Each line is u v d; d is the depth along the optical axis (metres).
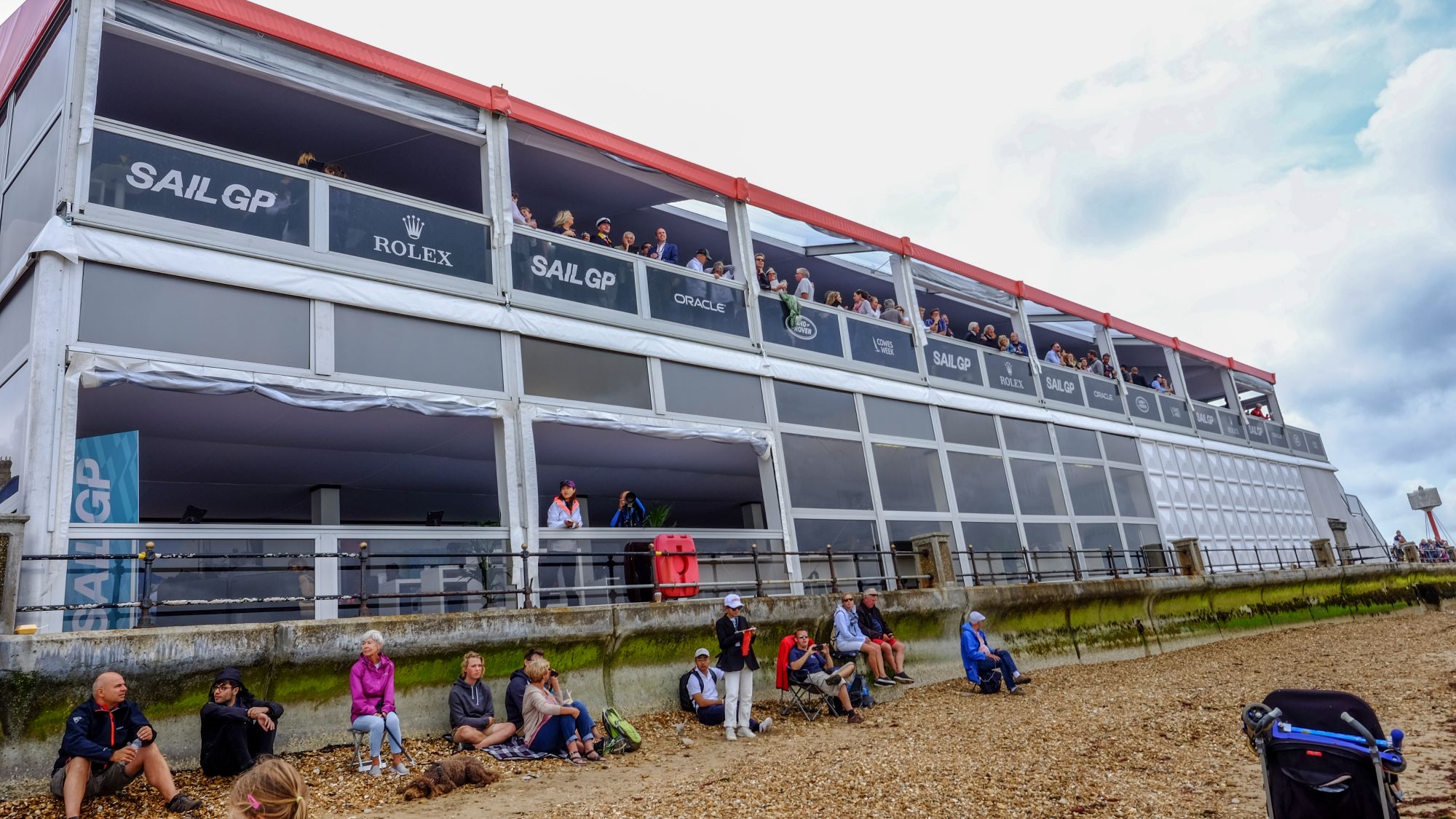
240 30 9.70
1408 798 7.79
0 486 8.14
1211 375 28.23
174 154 8.94
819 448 14.09
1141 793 7.86
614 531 11.20
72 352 7.86
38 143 9.13
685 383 12.70
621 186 15.05
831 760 8.81
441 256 10.72
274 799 3.10
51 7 9.12
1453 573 30.22
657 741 9.59
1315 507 27.98
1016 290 19.88
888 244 17.02
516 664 9.41
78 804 6.27
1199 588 19.83
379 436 11.67
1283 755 5.31
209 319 8.80
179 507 13.86
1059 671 15.26
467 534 9.80
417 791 7.28
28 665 6.59
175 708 7.38
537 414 10.82
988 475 16.95
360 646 8.26
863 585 13.72
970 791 7.79
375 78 10.68
